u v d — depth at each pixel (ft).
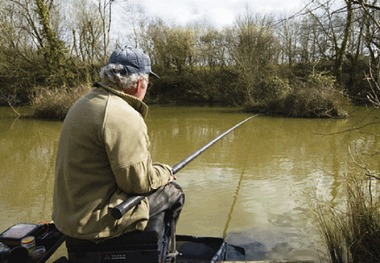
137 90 6.72
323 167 20.89
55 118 49.19
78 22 70.03
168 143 30.68
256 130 36.86
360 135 32.04
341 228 9.64
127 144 6.01
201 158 24.00
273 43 67.05
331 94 45.68
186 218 13.51
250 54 62.59
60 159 6.32
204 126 41.19
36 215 14.19
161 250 6.82
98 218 6.09
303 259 10.31
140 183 6.14
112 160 5.98
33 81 66.69
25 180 19.48
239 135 33.81
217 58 75.15
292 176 19.10
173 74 76.43
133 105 6.56
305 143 28.91
